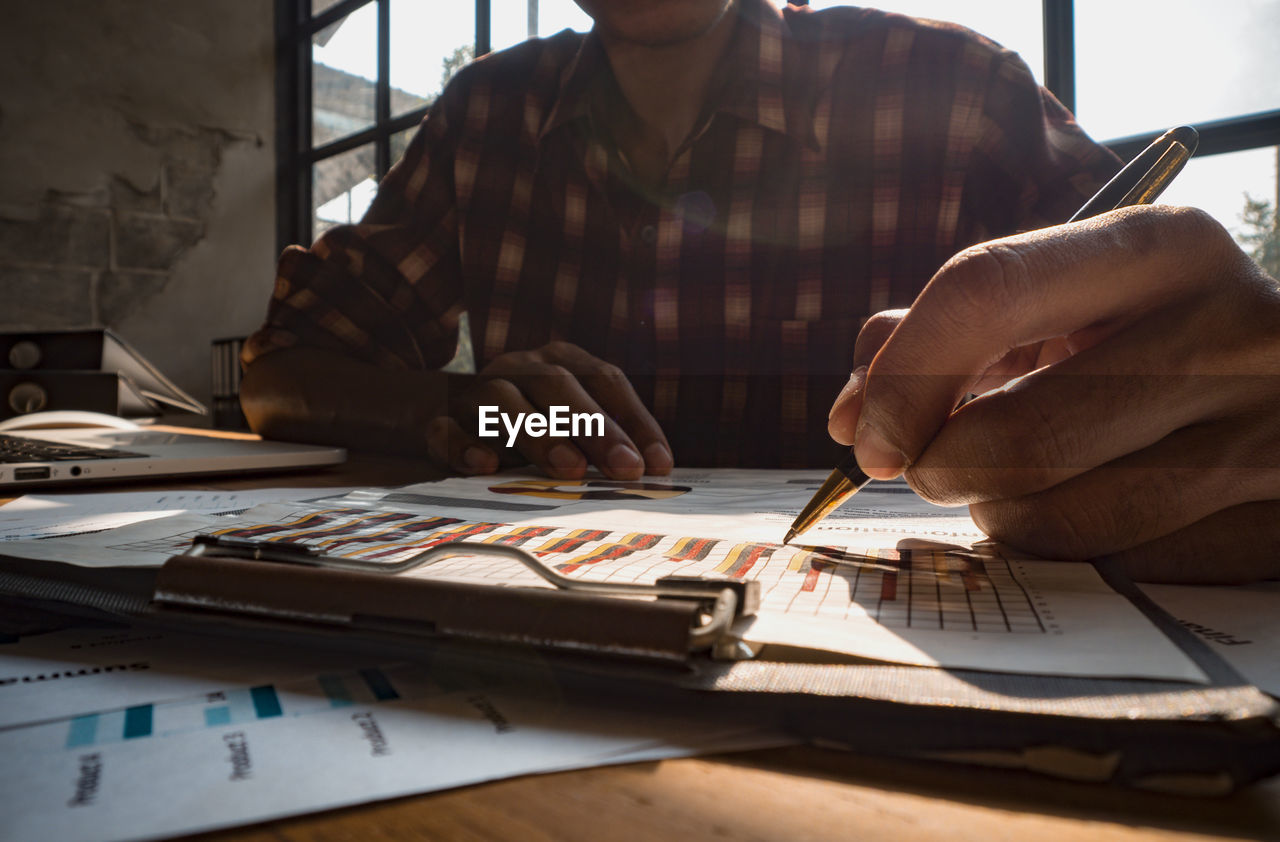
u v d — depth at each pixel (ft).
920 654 0.46
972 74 2.10
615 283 2.31
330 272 2.24
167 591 0.55
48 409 2.58
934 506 1.22
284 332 2.18
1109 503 0.71
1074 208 1.94
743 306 2.18
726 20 2.10
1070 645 0.48
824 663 0.47
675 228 2.20
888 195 2.14
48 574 0.60
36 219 5.57
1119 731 0.37
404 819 0.35
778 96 2.16
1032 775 0.38
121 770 0.38
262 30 6.45
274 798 0.36
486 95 2.39
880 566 0.72
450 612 0.48
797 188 2.18
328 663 0.54
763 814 0.35
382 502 1.17
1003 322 0.67
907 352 0.70
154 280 6.02
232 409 5.65
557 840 0.33
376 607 0.50
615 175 2.28
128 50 5.89
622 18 1.96
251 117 6.40
